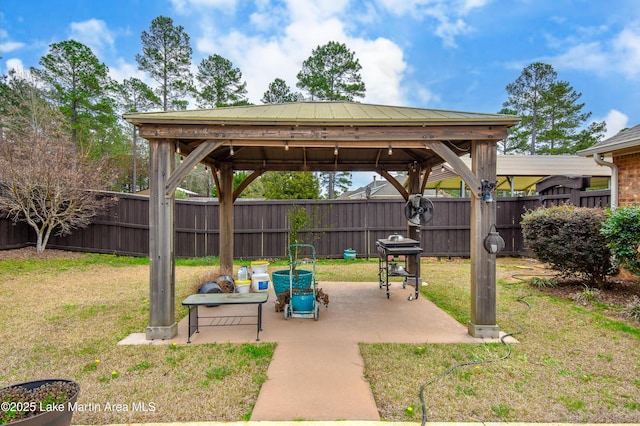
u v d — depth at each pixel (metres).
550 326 4.16
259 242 9.84
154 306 3.83
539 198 8.96
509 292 5.79
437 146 3.90
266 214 9.83
